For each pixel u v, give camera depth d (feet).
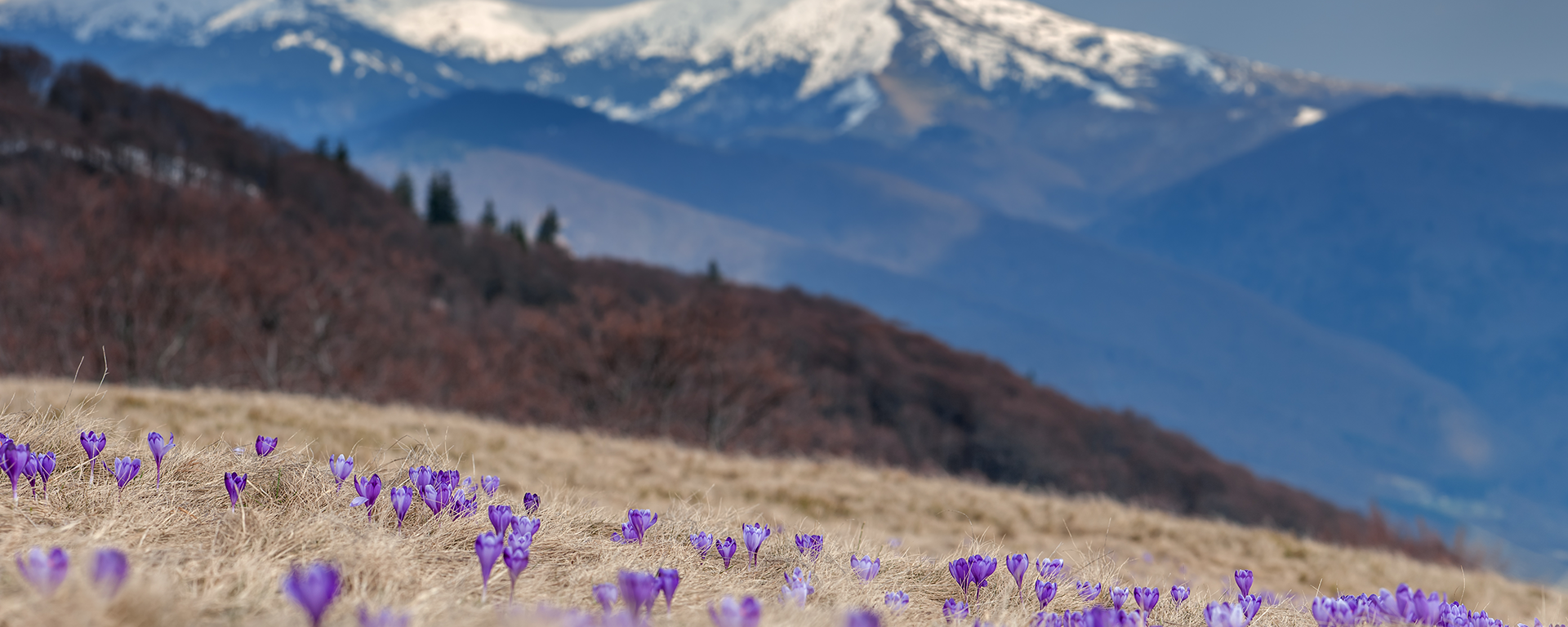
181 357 143.13
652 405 153.69
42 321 135.03
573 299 326.65
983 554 17.25
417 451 19.26
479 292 293.43
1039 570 16.24
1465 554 63.67
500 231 445.78
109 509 12.48
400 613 8.79
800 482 59.11
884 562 16.70
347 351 157.79
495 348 191.72
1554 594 45.68
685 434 154.71
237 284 145.48
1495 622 13.75
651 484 50.34
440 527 13.55
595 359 153.69
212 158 315.37
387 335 169.07
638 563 13.51
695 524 17.30
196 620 8.39
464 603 10.37
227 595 9.45
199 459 15.81
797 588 11.73
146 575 8.97
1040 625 12.16
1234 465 345.92
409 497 12.72
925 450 258.16
